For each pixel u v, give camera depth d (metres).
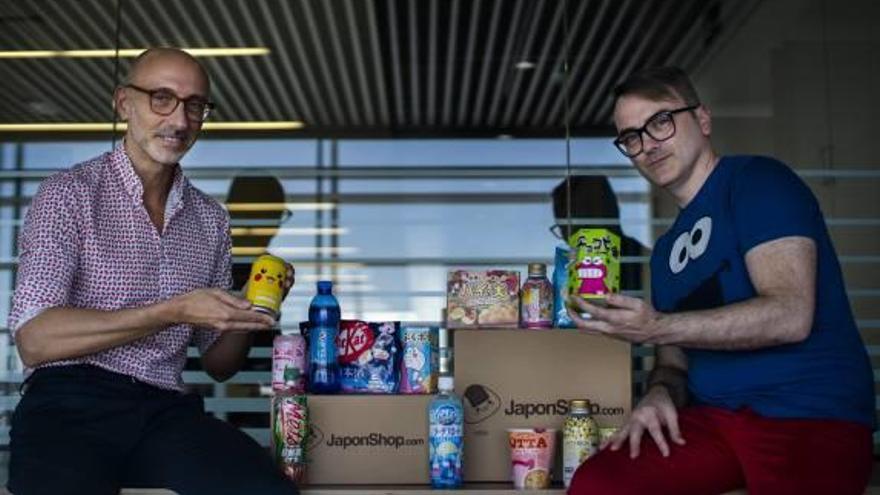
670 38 4.91
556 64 5.64
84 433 1.90
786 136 4.02
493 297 2.22
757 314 1.74
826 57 3.86
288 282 1.97
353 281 4.84
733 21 4.38
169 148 2.00
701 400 1.97
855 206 3.22
